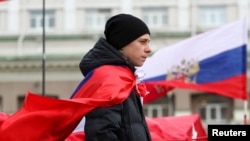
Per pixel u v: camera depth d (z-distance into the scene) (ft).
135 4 139.33
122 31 20.57
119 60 20.17
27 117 19.42
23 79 138.51
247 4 137.28
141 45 20.74
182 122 36.73
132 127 19.70
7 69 138.31
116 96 19.29
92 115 19.20
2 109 138.62
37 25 140.26
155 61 53.36
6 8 140.36
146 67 53.11
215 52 52.65
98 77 19.90
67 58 137.28
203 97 135.74
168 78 53.31
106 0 140.36
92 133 18.90
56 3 140.77
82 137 27.32
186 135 35.47
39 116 19.38
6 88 138.62
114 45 20.70
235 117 133.39
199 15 137.90
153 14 138.92
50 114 19.38
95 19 140.67
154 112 135.95
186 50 53.36
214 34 52.85
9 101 138.41
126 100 19.88
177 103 134.82
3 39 138.72
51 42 139.03
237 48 52.06
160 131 34.91
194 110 136.05
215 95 135.74
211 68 52.75
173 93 135.03
